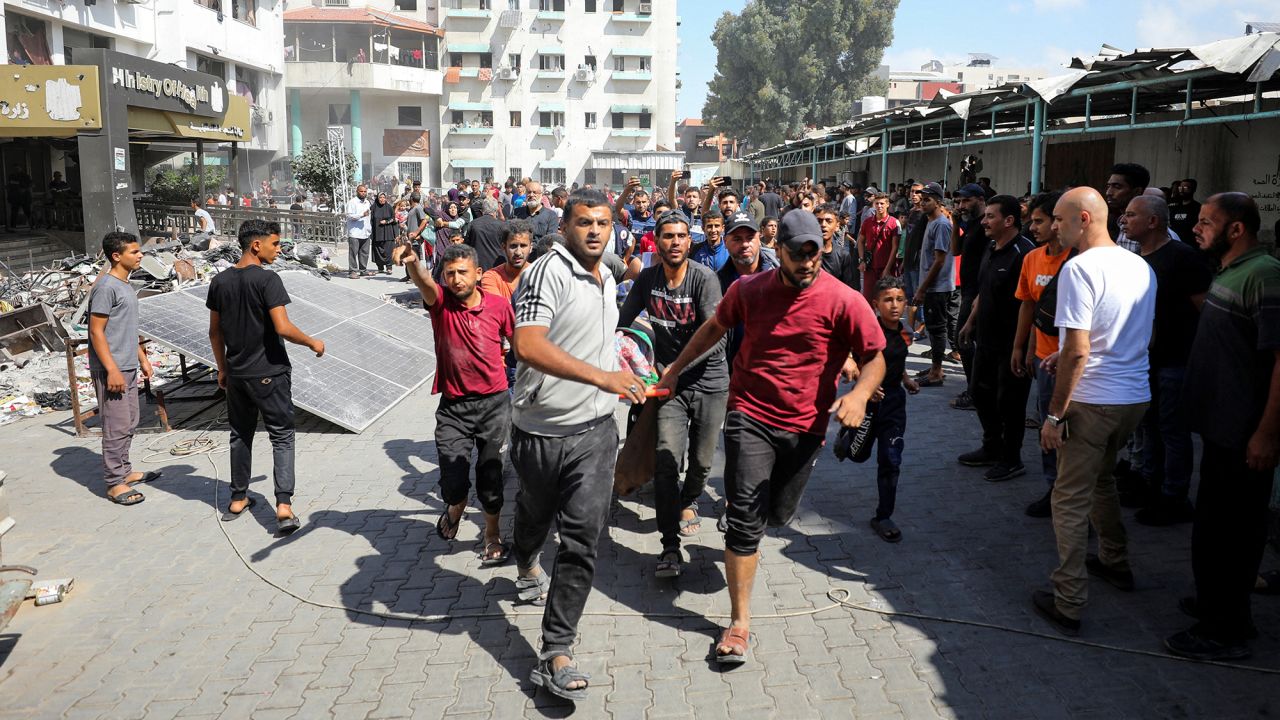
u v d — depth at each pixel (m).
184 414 8.70
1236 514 3.79
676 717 3.61
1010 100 14.56
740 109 64.12
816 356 3.88
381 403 8.57
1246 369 3.71
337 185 33.78
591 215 3.75
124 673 4.08
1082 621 4.27
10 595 4.10
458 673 3.99
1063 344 3.99
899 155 26.72
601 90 61.12
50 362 10.64
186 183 29.20
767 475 3.97
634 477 4.78
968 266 7.56
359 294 12.01
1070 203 4.02
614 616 4.45
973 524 5.48
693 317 4.97
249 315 5.54
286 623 4.51
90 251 17.00
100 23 25.61
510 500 6.16
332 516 5.95
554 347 3.49
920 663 3.95
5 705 3.85
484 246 9.29
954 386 9.06
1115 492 4.43
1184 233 10.38
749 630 4.29
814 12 60.91
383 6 60.00
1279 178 12.66
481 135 60.00
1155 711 3.55
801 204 11.16
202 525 5.86
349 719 3.67
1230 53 8.99
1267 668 3.81
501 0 59.56
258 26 38.44
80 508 6.23
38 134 16.98
